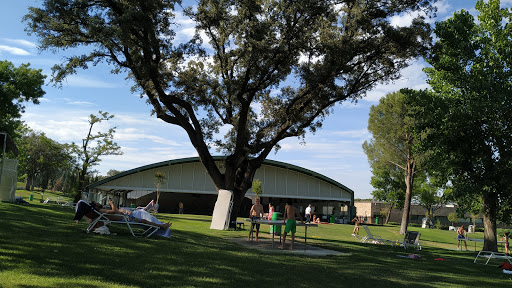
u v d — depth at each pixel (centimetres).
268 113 2328
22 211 1576
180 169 5053
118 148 4481
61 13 1666
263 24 1850
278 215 1830
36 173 7156
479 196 2142
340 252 1330
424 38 1953
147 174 5000
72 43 1934
